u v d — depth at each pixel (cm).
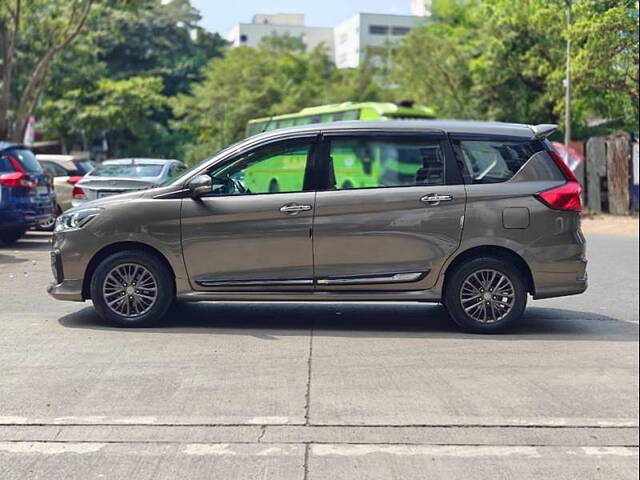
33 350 714
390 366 684
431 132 822
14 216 1395
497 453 502
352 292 808
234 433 525
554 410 582
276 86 5944
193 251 801
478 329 813
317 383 630
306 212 801
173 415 554
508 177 819
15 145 1456
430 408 579
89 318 850
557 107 2892
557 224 812
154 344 742
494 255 818
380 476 465
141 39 6975
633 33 2256
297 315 901
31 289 1029
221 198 805
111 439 512
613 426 552
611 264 1435
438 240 805
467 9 4116
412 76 4138
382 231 802
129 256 802
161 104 5562
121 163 1560
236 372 655
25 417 547
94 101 5350
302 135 819
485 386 634
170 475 462
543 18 2680
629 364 707
